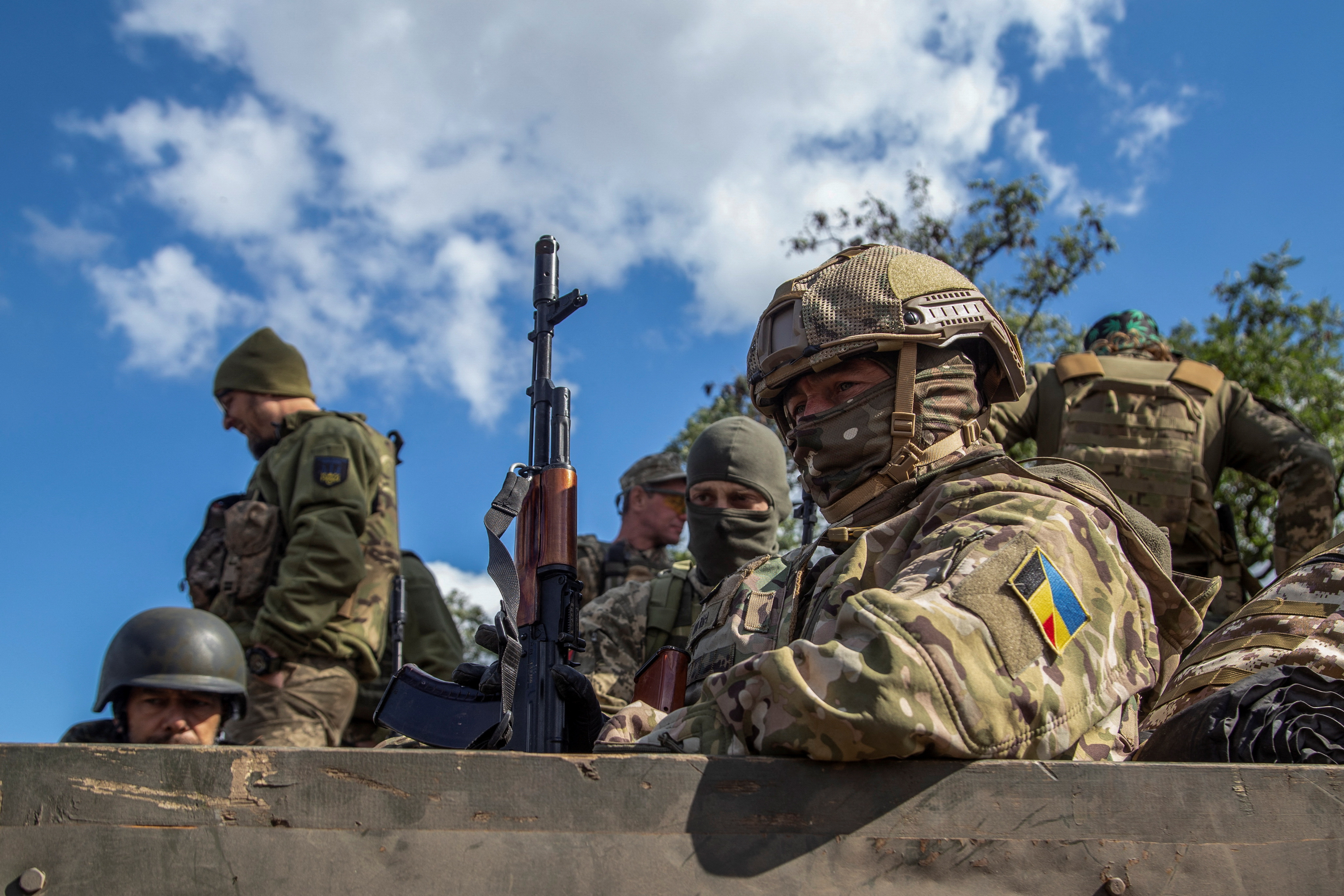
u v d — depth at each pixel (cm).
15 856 151
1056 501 203
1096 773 166
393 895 153
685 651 287
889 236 1171
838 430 244
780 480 495
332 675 530
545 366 272
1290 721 192
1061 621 184
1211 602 242
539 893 155
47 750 155
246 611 546
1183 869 163
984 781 165
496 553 238
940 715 166
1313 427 1023
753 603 252
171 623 455
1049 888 161
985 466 225
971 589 181
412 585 662
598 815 159
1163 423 503
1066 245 1155
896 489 236
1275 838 165
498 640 244
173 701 448
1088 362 519
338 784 157
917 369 242
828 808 163
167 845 153
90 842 152
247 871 153
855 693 166
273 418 605
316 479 545
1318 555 246
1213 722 200
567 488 259
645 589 488
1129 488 497
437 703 263
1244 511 956
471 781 159
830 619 211
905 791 164
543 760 161
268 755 157
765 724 173
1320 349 1094
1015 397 266
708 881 158
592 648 473
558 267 281
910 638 171
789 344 248
